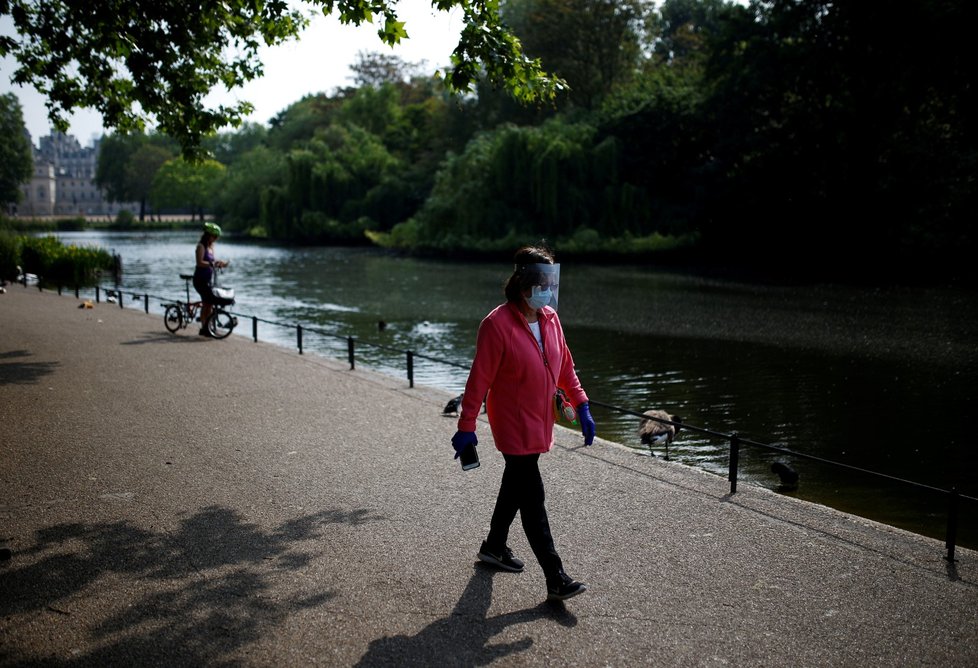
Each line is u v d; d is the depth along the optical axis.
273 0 10.91
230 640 3.88
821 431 10.45
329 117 90.94
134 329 16.77
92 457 7.16
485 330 4.19
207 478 6.55
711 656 3.73
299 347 13.74
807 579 4.58
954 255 32.31
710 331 19.89
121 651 3.77
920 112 36.03
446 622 4.07
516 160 48.12
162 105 13.16
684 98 48.22
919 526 7.06
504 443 4.28
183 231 110.44
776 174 39.91
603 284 32.06
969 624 4.04
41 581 4.54
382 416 8.86
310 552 4.98
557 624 4.05
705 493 6.14
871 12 33.88
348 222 69.56
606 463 6.95
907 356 16.08
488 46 8.34
